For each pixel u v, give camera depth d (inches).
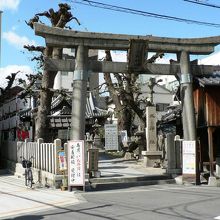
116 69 717.3
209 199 510.6
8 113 1456.7
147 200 515.5
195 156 706.8
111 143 1198.3
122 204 486.3
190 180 708.0
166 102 2481.5
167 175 762.2
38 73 1128.2
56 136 1229.1
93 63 704.4
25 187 690.2
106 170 915.4
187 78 740.0
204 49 751.1
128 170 912.9
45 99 956.6
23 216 430.3
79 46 689.6
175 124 962.7
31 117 1200.8
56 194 598.2
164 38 723.4
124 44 703.7
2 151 1186.6
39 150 784.9
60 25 968.3
